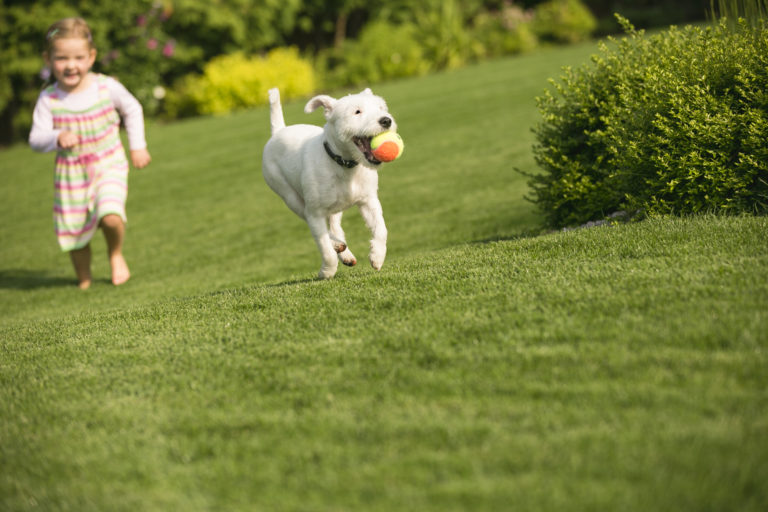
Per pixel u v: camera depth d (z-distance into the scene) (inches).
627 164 228.1
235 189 504.4
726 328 128.6
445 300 163.2
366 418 116.8
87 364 159.3
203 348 157.9
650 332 131.9
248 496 100.3
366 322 157.8
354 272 229.1
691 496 88.9
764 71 215.5
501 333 140.6
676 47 246.7
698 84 223.3
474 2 1176.8
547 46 1159.6
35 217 500.4
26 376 157.2
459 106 669.3
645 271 162.2
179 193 510.0
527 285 164.7
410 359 135.6
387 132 193.6
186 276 335.3
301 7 972.6
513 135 538.0
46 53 309.1
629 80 255.0
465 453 103.7
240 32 893.2
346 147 197.9
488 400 117.0
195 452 114.2
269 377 136.9
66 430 127.3
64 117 314.3
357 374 132.6
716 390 110.7
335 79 982.4
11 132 863.7
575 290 156.9
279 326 164.1
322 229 211.2
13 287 359.3
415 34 1053.8
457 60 1042.7
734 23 261.1
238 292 210.5
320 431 114.6
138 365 153.8
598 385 116.8
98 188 323.3
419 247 322.3
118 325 191.6
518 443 104.0
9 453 121.6
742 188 212.7
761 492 88.7
